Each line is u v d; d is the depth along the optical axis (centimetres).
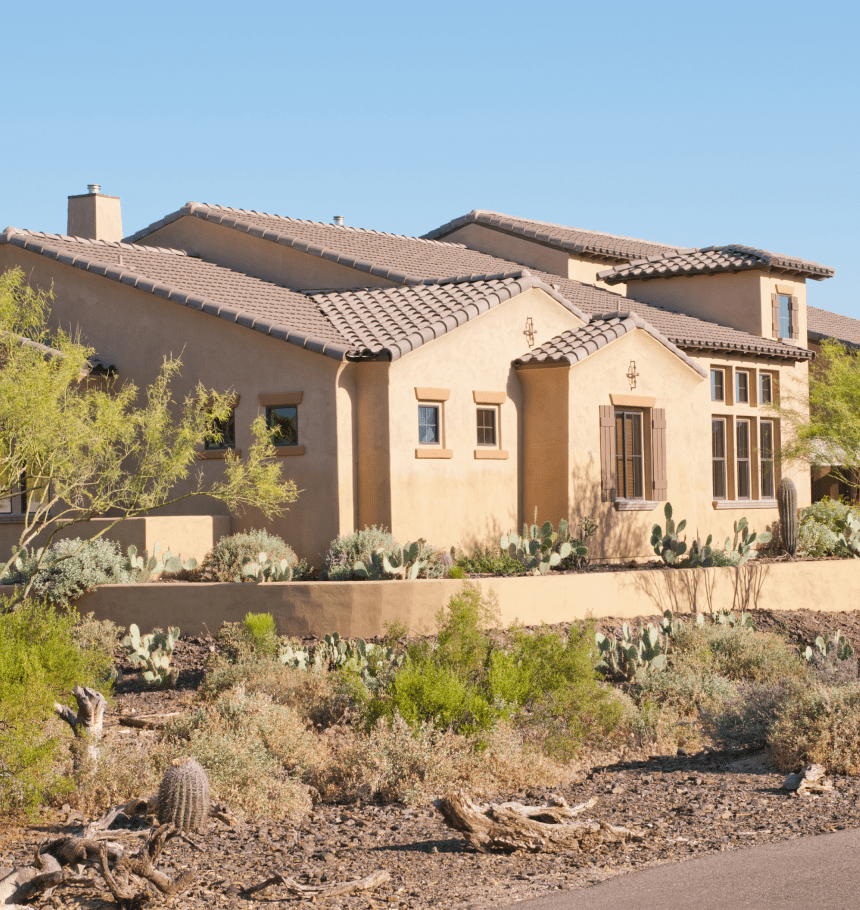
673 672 1585
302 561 2030
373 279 2584
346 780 1110
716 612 2019
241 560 1909
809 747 1139
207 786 965
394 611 1739
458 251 3359
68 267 2348
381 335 2095
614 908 694
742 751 1286
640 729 1335
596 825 877
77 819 965
